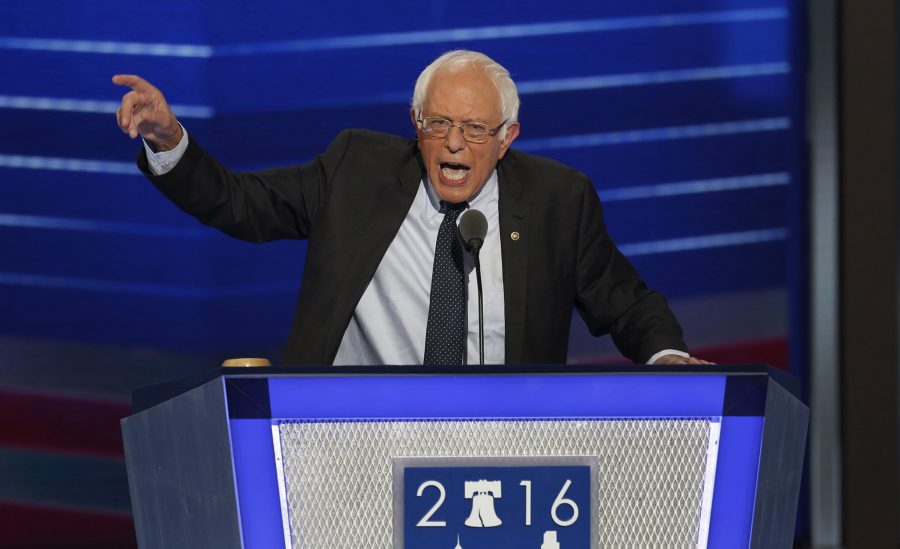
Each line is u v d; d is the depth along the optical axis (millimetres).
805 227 14195
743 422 5535
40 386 13156
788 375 5633
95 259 13219
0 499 13102
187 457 5258
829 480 14305
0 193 13070
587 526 5414
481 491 5367
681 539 5496
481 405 5371
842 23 13984
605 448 5457
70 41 13078
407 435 5348
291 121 13383
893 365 14188
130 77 7074
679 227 14000
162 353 13320
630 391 5457
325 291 8055
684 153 13977
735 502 5539
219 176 7941
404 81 13508
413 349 8023
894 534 14211
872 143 14055
